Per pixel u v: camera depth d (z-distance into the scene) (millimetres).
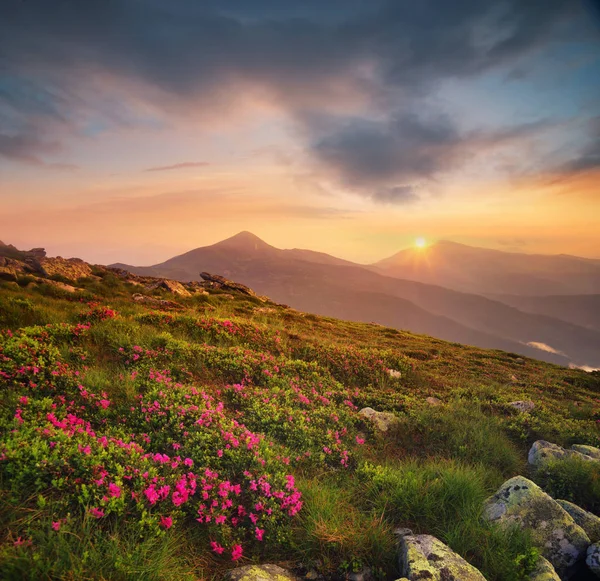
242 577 4184
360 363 16000
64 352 10289
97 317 16016
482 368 23094
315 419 9562
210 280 57875
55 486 4410
